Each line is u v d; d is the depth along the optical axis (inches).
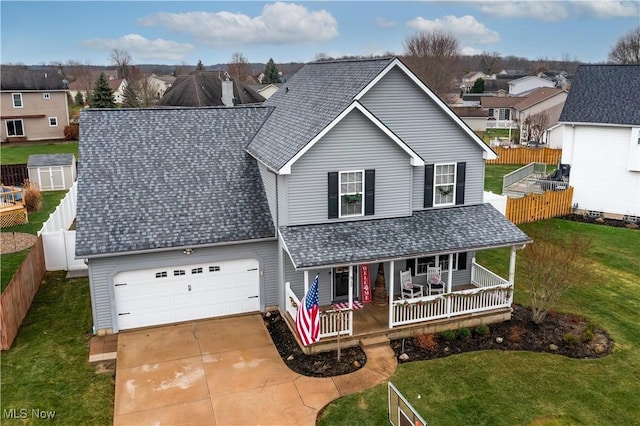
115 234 692.1
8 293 673.0
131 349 666.8
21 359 637.9
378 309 743.7
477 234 750.5
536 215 1223.5
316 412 547.5
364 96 752.3
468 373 619.5
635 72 1256.8
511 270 757.9
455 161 808.9
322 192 716.7
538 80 3737.7
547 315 769.6
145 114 861.8
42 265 877.2
